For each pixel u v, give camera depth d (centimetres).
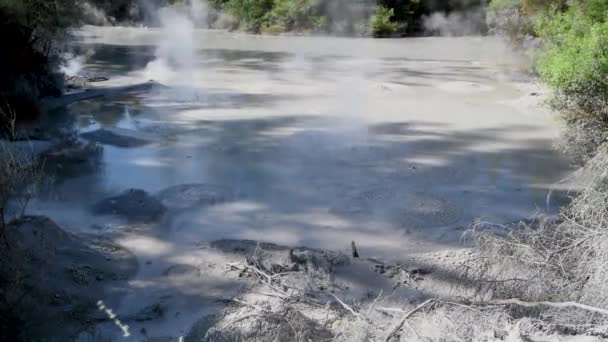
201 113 991
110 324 389
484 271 439
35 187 583
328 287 434
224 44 2141
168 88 1217
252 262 468
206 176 676
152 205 582
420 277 449
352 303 411
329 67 1557
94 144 796
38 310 384
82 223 542
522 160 741
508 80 1323
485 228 530
